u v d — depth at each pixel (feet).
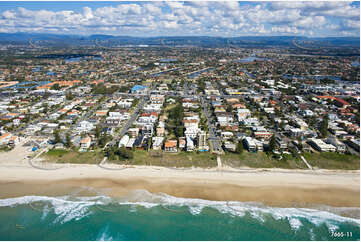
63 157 424.87
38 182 364.38
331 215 310.24
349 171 390.42
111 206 323.98
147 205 325.21
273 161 415.44
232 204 327.26
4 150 446.19
